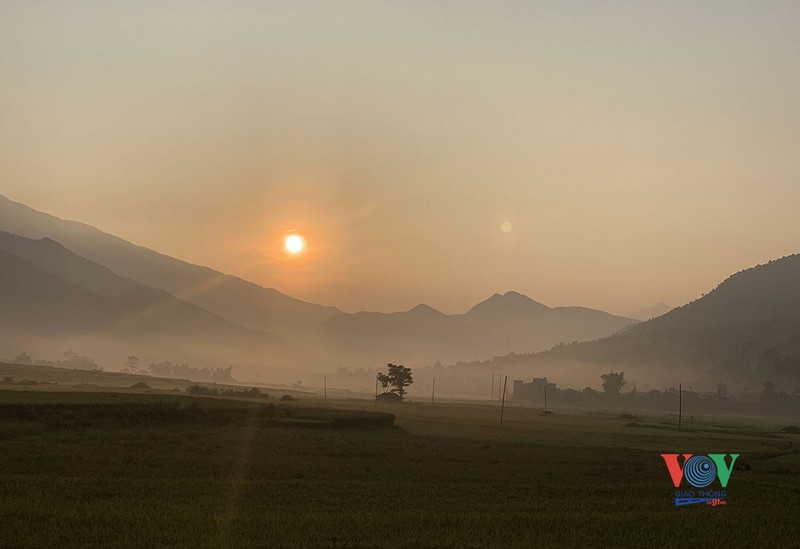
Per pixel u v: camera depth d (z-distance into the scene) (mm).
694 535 33688
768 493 48438
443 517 35375
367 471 52406
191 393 147250
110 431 67125
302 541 30000
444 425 105875
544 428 110812
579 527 34594
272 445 64562
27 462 49156
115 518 32531
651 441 93250
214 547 28625
